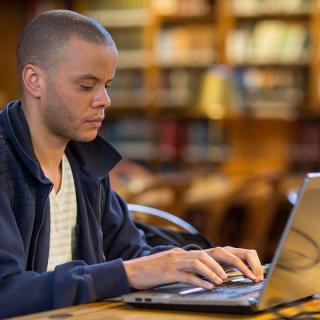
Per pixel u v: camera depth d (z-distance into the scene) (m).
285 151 9.27
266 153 9.34
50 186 2.48
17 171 2.46
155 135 10.09
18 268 2.26
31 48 2.50
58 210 2.62
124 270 2.26
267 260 7.43
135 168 8.18
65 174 2.68
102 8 10.26
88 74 2.45
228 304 2.04
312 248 2.18
